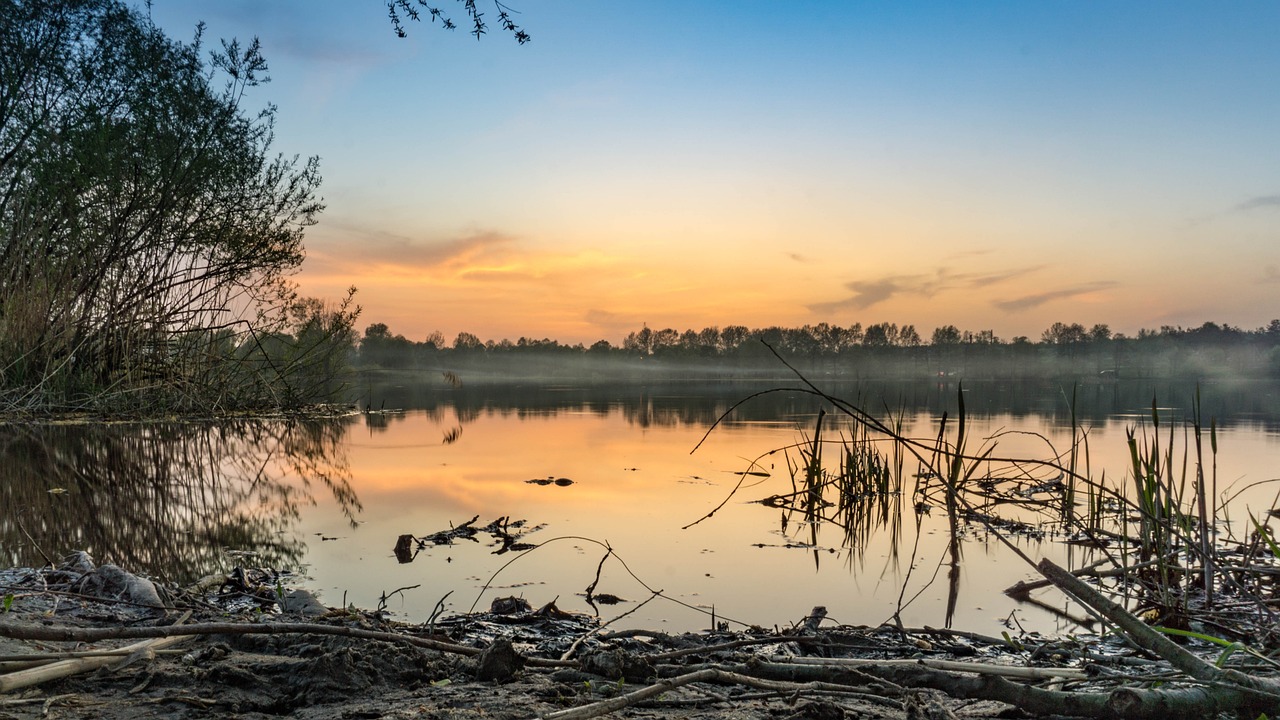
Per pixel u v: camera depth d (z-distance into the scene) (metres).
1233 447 9.37
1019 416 14.59
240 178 13.99
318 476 7.43
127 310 13.23
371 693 2.28
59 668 2.32
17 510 5.53
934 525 5.77
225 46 13.61
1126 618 2.24
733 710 2.17
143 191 13.05
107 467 7.59
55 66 12.58
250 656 2.55
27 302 12.45
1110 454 8.93
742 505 6.25
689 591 3.88
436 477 7.41
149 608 3.21
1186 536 4.02
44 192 12.58
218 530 5.06
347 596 3.67
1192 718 2.06
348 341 17.28
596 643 3.01
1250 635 3.38
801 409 18.06
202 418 13.12
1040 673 2.38
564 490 6.73
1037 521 6.05
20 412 12.02
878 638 3.19
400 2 4.02
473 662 2.55
